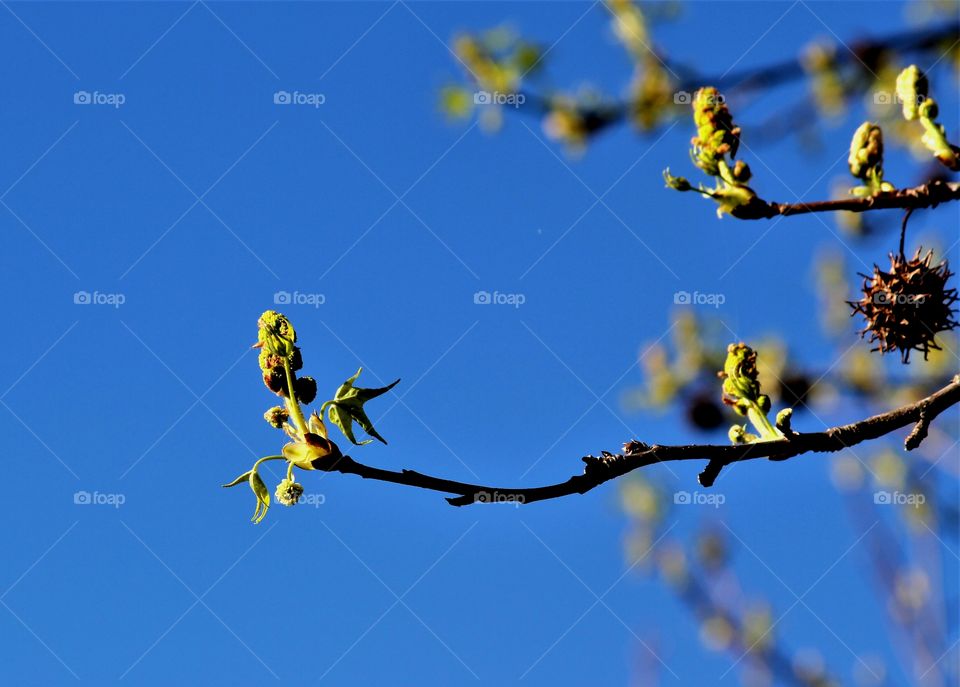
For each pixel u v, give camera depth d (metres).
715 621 5.77
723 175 3.37
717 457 3.00
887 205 3.34
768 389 5.93
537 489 2.89
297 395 3.00
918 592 5.28
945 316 3.49
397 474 2.93
